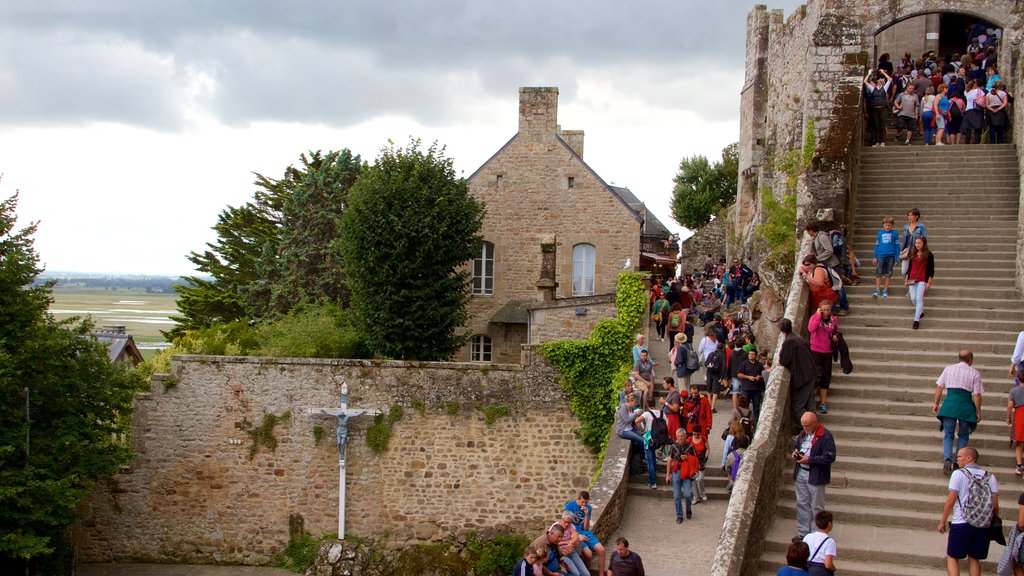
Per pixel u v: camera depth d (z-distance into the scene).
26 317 24.30
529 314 31.02
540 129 36.09
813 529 13.57
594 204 35.75
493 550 27.47
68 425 24.88
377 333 30.72
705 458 20.78
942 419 14.59
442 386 28.03
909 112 24.16
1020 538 12.16
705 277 48.06
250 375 28.23
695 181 70.31
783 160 27.62
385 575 27.52
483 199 36.19
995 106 22.77
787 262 25.08
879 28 26.41
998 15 25.33
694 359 24.72
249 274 45.28
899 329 17.59
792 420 15.98
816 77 22.25
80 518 26.20
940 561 13.03
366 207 30.97
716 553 12.47
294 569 27.95
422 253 30.64
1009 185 20.92
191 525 28.44
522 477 27.91
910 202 21.00
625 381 25.80
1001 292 18.20
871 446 15.12
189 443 28.38
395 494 28.12
